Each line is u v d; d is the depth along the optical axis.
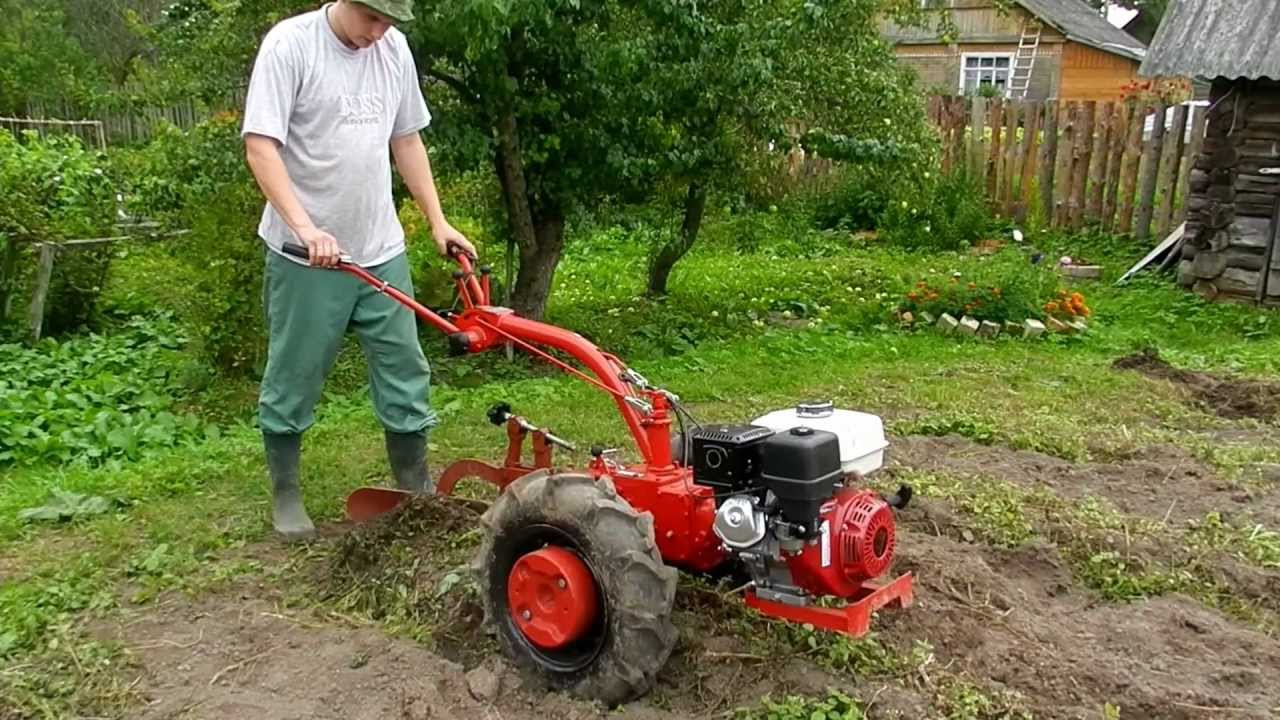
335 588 4.35
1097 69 27.52
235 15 7.44
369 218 4.59
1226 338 9.99
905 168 9.59
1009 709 3.43
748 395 7.51
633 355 8.73
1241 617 4.29
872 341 9.38
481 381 7.98
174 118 14.28
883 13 9.67
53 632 4.01
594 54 7.69
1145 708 3.52
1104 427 6.81
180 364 8.00
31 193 8.78
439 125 7.51
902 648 3.75
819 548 3.31
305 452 6.09
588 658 3.45
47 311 9.06
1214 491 5.69
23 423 6.55
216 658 3.86
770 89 8.36
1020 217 15.20
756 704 3.44
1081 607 4.34
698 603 3.97
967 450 6.34
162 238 8.66
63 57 24.00
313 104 4.35
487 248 9.66
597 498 3.39
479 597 3.97
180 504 5.36
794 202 12.06
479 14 6.47
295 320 4.62
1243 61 10.66
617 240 13.95
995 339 9.62
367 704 3.53
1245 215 11.18
